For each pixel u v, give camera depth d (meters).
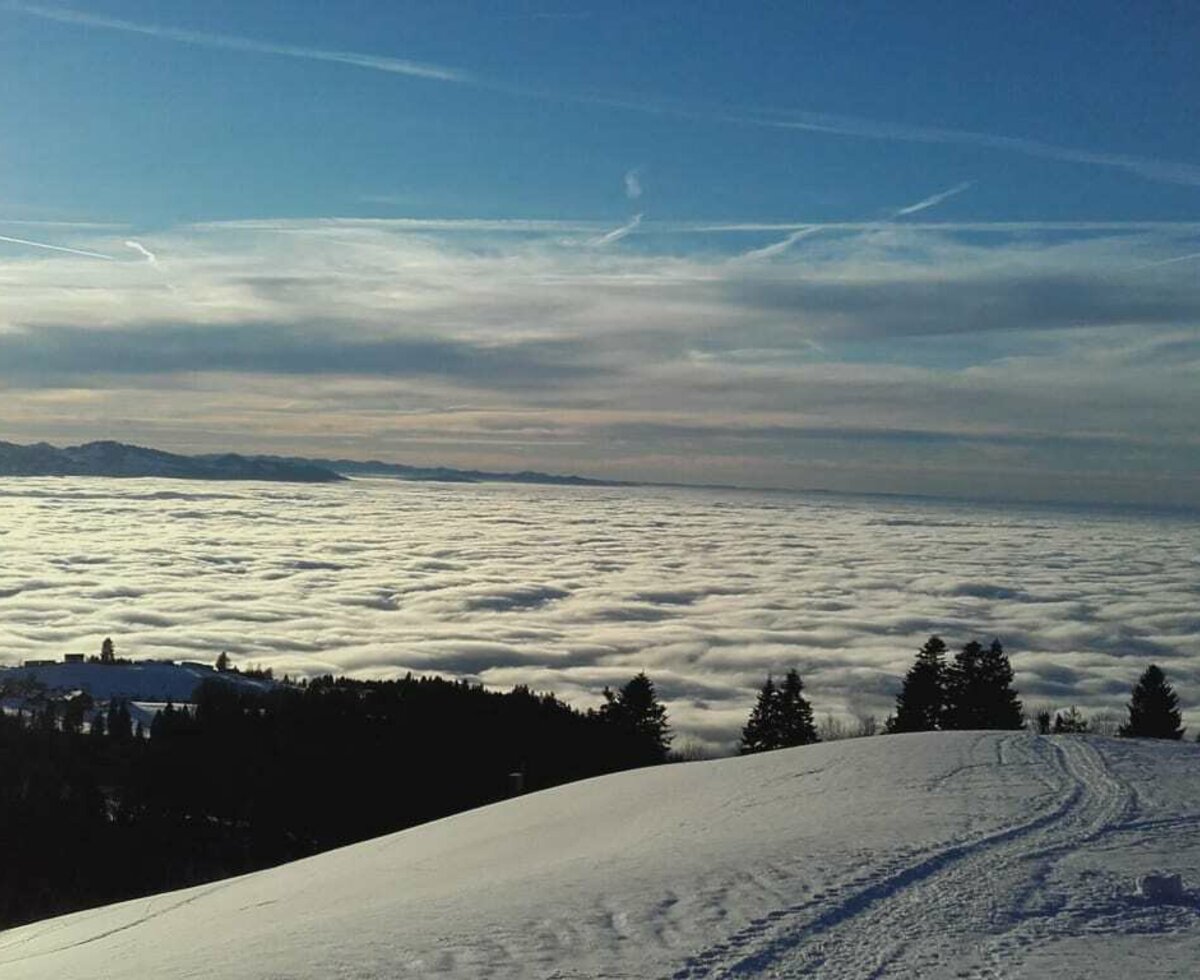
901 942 11.63
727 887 14.37
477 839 25.77
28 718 73.50
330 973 11.99
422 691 66.88
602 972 11.12
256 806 53.59
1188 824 18.20
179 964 14.34
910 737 29.67
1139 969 10.69
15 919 40.22
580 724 66.00
